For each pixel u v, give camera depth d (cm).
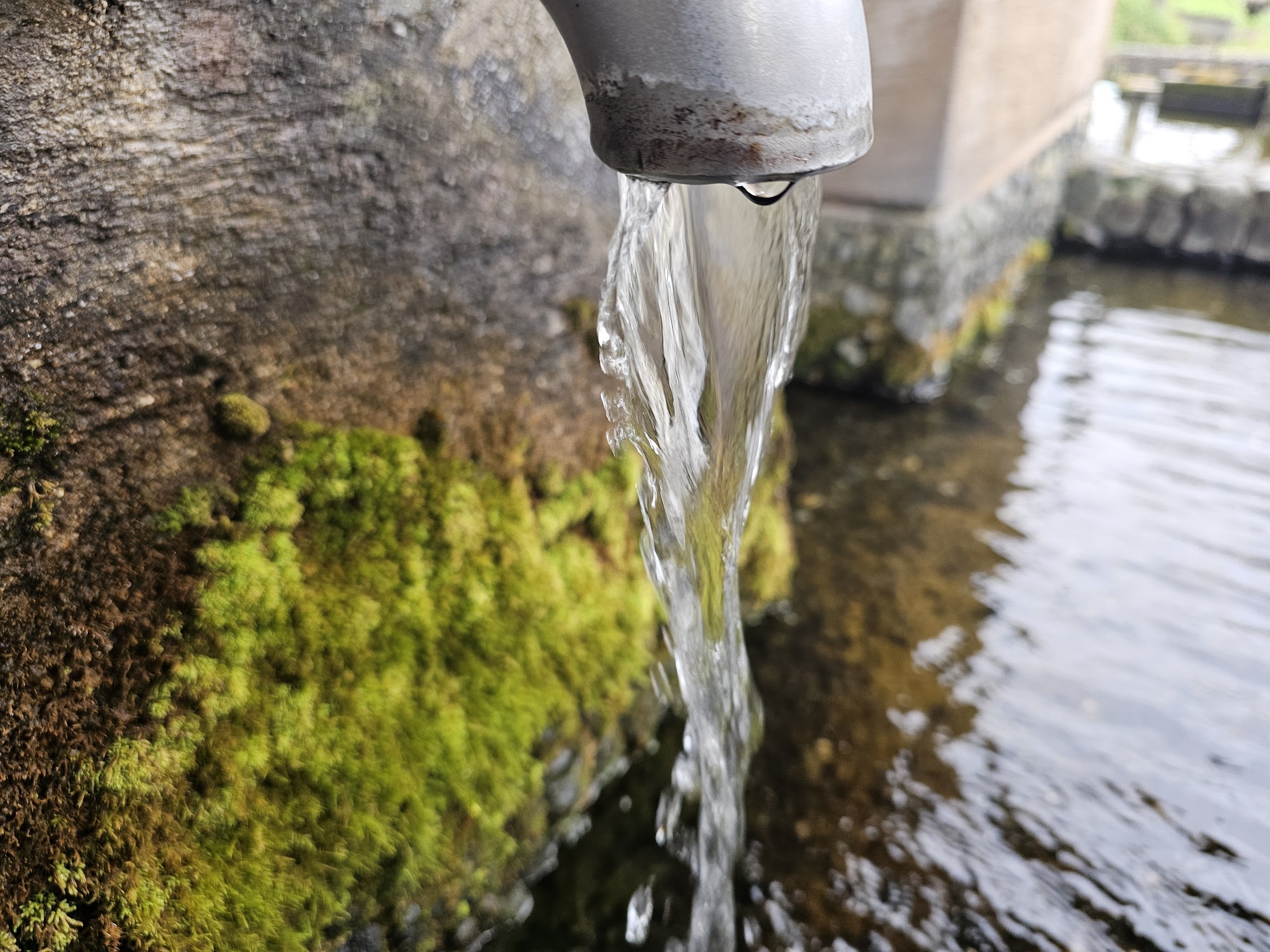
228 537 121
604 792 172
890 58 288
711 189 127
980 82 304
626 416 125
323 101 115
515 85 138
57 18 90
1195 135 583
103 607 108
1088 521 263
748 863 163
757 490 213
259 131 110
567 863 160
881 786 179
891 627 221
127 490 109
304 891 120
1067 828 170
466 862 140
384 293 131
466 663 146
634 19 78
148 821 110
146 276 105
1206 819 172
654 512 142
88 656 107
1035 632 220
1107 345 381
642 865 161
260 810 120
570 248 156
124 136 99
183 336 111
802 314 147
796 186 128
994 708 197
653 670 180
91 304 101
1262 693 201
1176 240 474
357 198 123
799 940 151
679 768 179
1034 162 424
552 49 141
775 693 201
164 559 114
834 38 82
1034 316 414
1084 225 495
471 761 142
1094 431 313
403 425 139
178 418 113
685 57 78
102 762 108
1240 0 1120
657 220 120
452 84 128
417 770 135
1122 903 157
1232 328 396
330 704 129
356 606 134
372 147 122
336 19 112
